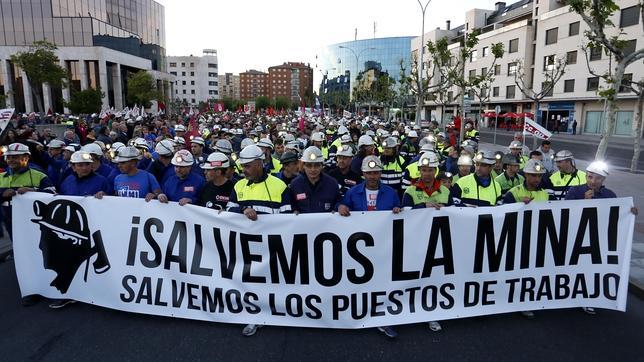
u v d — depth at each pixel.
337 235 4.37
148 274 4.61
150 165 6.71
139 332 4.37
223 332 4.39
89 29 60.72
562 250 4.66
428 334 4.38
